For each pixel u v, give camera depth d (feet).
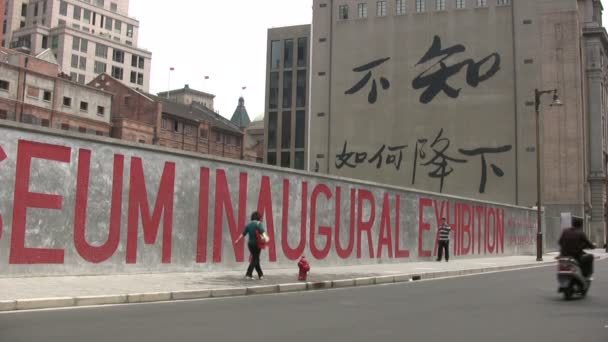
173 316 31.68
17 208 45.27
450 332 27.07
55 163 47.75
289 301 39.63
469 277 63.87
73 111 202.90
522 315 32.89
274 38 269.23
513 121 184.96
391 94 201.46
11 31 361.71
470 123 189.88
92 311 33.32
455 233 100.53
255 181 64.18
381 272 63.26
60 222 47.78
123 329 27.14
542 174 185.98
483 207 110.93
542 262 93.35
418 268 71.46
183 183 57.06
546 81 202.08
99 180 50.57
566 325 29.32
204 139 257.55
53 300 34.58
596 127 210.79
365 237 79.56
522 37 186.91
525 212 130.31
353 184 78.07
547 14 205.05
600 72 214.07
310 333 26.58
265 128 264.72
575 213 192.95
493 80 188.75
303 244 69.56
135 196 53.06
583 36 215.31
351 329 27.76
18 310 33.06
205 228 58.70
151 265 53.88
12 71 185.88
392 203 85.35
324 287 50.37
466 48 193.26
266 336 25.73
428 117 195.62
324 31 213.46
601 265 88.99
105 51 361.92
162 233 54.95
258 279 51.34
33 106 190.70
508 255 120.06
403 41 202.08
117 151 52.03
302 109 259.39
